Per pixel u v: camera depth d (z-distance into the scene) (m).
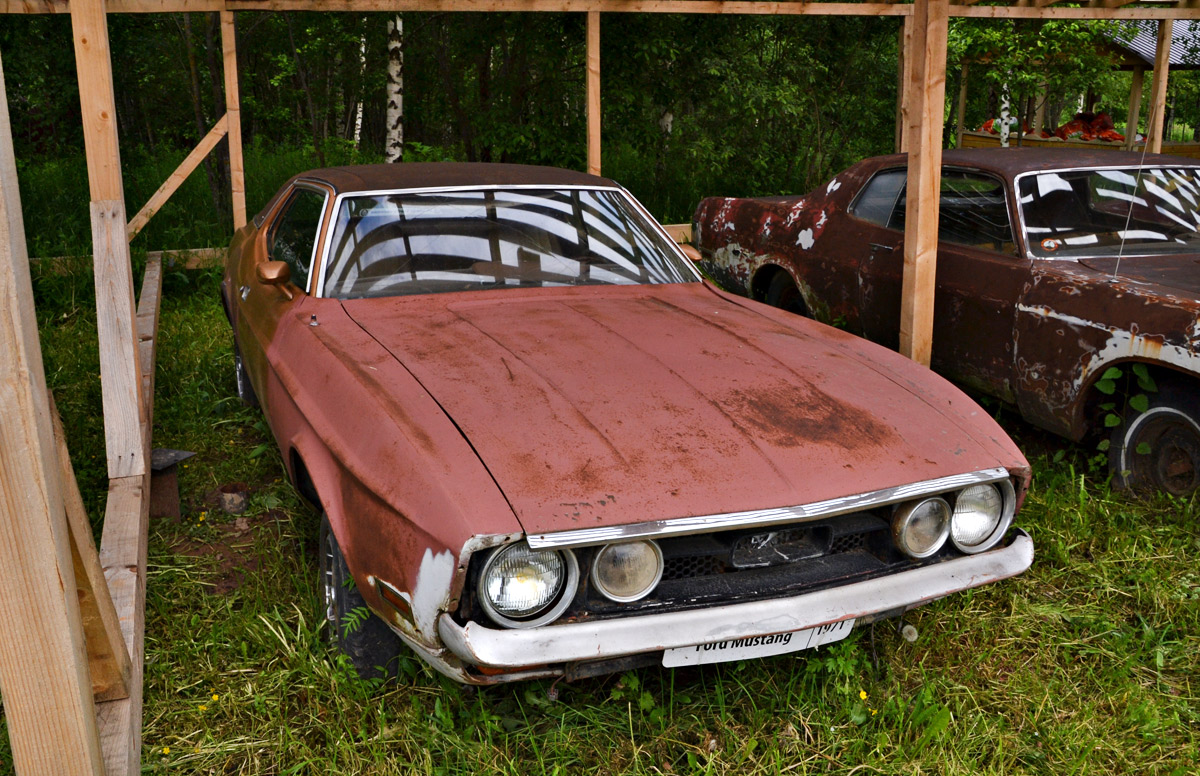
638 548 2.14
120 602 2.61
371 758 2.40
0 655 1.47
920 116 3.97
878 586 2.40
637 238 3.96
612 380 2.69
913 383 2.93
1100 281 3.90
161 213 10.27
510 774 2.32
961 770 2.37
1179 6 9.50
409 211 3.66
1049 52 12.60
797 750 2.45
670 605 2.23
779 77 12.34
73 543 1.89
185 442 4.57
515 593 2.08
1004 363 4.31
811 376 2.83
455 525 2.05
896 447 2.50
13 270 1.35
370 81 15.60
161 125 16.36
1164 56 9.78
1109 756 2.48
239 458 4.37
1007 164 4.65
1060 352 3.99
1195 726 2.63
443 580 2.05
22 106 12.12
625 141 11.69
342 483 2.51
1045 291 4.08
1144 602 3.20
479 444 2.30
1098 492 4.00
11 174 1.38
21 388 1.39
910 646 2.93
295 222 4.06
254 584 3.24
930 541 2.48
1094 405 4.09
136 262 7.47
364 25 13.89
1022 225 4.34
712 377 2.76
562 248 3.73
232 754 2.44
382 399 2.54
